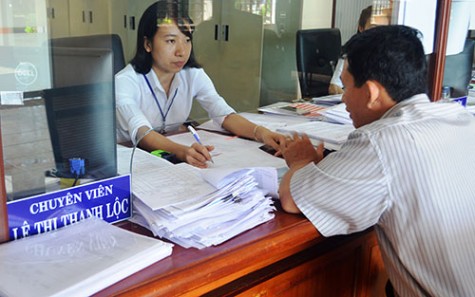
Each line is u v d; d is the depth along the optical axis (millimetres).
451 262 1008
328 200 1030
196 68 1914
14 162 911
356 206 1015
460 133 1081
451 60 2178
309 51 2332
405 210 1011
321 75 2273
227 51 2406
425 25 2039
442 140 1035
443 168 1009
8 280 753
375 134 1020
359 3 2227
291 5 2537
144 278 812
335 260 1272
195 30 2225
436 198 995
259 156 1431
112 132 1043
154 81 1676
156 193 1035
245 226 1002
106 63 1037
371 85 1089
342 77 1184
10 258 819
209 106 1827
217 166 1317
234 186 1062
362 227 1051
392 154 1001
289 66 2422
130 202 1038
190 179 1121
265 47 2537
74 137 991
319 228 1059
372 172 1003
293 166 1212
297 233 1026
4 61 969
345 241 1280
